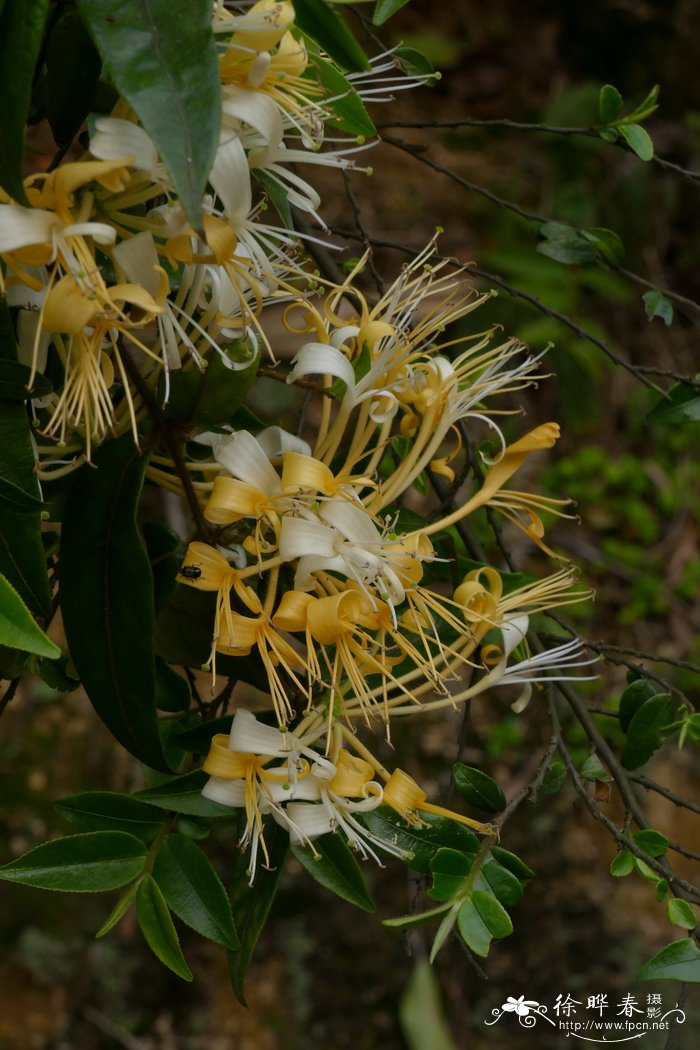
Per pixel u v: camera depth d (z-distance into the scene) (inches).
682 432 79.4
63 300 24.9
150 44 24.1
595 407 75.5
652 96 34.6
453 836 29.0
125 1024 57.3
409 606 29.1
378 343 28.5
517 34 91.2
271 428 28.4
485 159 82.9
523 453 29.9
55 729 59.8
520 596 30.3
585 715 32.4
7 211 24.8
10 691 30.5
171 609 29.6
